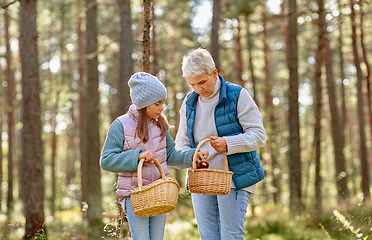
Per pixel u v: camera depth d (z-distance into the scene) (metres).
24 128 7.20
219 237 3.11
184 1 14.18
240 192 2.96
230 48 16.47
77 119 26.94
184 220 7.64
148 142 2.75
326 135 23.62
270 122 13.67
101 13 18.31
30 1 7.25
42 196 7.17
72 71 20.64
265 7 14.05
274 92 20.94
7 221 8.53
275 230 7.05
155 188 2.46
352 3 8.16
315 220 7.21
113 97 22.89
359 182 15.75
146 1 4.25
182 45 19.03
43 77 19.47
